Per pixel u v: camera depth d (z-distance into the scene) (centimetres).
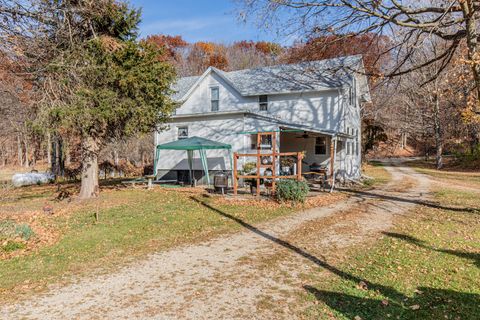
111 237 840
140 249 742
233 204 1321
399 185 2044
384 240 786
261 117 1845
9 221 852
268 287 525
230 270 605
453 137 3644
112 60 1388
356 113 2419
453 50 1244
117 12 1408
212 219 1050
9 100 1523
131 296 499
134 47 1405
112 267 629
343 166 2066
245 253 707
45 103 1157
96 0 1232
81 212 1189
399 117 4022
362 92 2720
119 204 1352
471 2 1008
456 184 2106
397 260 639
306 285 531
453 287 511
